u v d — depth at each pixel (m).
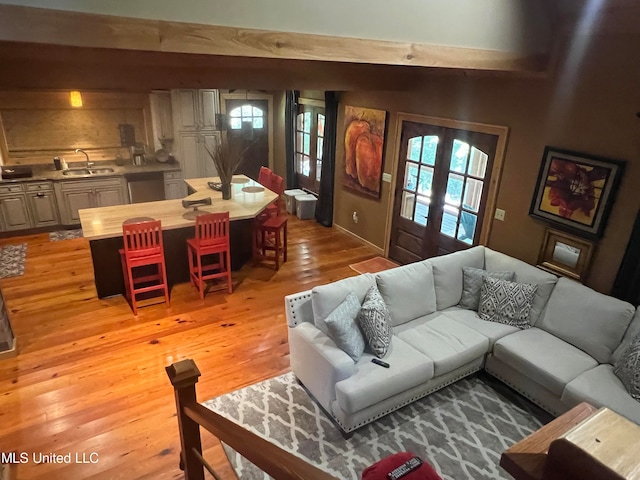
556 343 3.38
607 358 3.16
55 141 6.64
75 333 4.04
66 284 4.94
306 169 7.94
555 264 3.96
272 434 2.96
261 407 3.21
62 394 3.28
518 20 3.33
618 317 3.14
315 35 2.50
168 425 3.02
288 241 6.55
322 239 6.69
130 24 2.02
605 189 3.44
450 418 3.15
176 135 7.20
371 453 2.83
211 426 1.50
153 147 7.35
